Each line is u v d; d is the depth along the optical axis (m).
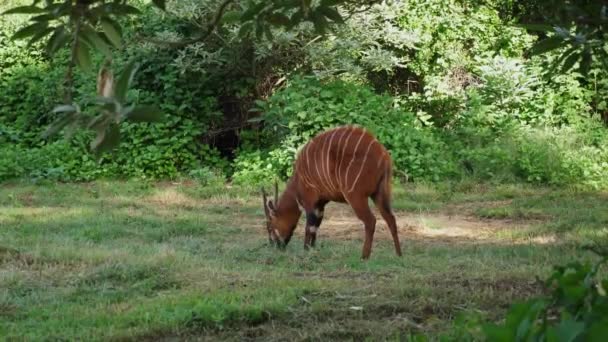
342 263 8.70
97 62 15.48
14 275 7.94
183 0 14.89
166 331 6.21
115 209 12.50
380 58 16.02
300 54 16.00
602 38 3.51
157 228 10.88
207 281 7.71
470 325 3.73
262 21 3.53
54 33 3.13
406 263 8.64
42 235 10.20
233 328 6.34
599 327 2.15
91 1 3.05
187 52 15.79
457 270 8.16
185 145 15.99
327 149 9.29
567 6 3.39
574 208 12.61
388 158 9.23
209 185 14.92
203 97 16.30
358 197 9.16
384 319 6.43
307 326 6.30
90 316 6.57
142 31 16.14
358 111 15.28
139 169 15.48
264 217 12.22
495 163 15.19
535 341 2.37
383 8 15.84
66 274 8.09
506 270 8.02
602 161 15.45
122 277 7.88
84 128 2.59
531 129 16.20
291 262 8.80
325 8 3.54
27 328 6.35
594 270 2.90
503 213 12.36
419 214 12.64
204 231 10.96
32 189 14.20
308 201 9.54
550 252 9.11
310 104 15.05
